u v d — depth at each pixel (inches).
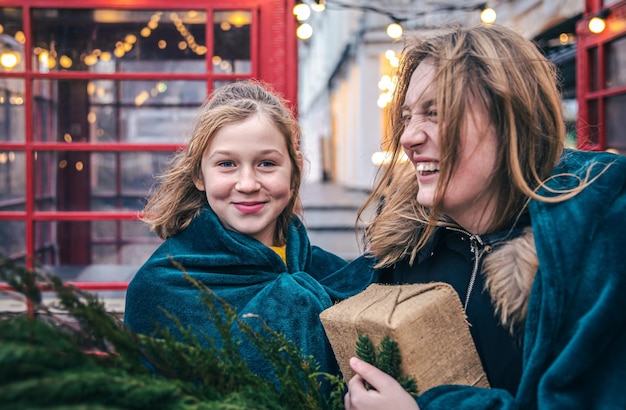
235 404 41.1
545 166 50.4
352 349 48.3
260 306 60.5
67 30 141.6
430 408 43.8
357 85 621.3
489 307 51.6
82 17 138.4
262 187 61.4
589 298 43.7
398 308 46.6
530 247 48.0
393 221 59.5
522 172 49.7
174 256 63.1
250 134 60.0
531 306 45.3
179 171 65.7
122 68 146.3
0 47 136.8
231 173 61.0
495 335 50.8
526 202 50.2
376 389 45.4
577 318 43.8
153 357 43.6
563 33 215.8
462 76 48.6
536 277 45.8
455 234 56.1
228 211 61.8
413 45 54.4
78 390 33.3
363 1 553.0
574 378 42.0
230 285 62.3
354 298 51.8
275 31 137.4
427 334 46.0
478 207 51.9
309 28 164.1
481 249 53.3
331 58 822.5
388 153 62.4
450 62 49.3
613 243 44.5
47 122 149.8
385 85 276.4
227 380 45.5
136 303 62.1
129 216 149.3
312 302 60.8
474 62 49.3
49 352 34.8
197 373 44.1
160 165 160.4
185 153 66.8
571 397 41.9
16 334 35.2
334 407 50.8
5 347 32.8
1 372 32.5
